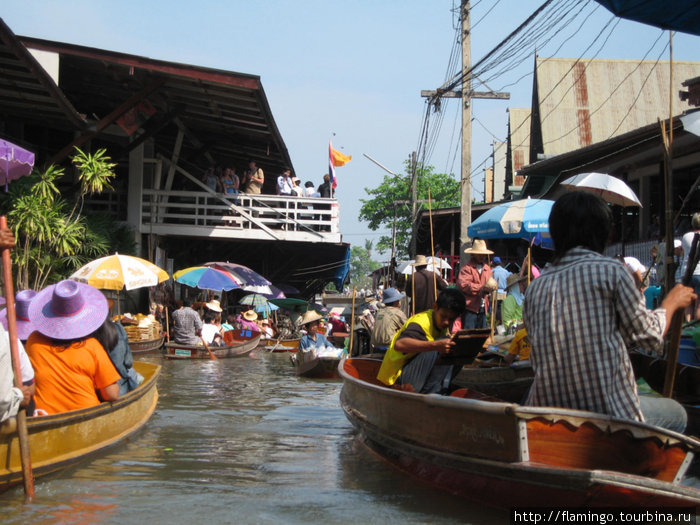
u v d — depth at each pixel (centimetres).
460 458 430
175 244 2289
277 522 408
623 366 368
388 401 546
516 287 1079
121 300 1898
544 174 1883
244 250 2527
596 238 382
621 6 586
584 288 367
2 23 1120
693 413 546
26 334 582
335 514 424
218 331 1761
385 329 961
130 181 1973
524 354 748
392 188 4756
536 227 1015
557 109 2442
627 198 890
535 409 368
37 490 472
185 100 1806
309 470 541
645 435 368
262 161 2416
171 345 1587
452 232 2295
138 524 403
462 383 766
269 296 2400
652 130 1242
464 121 1633
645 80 2427
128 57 1548
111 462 558
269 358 1761
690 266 493
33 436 488
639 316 355
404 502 450
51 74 1552
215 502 449
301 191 2216
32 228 1292
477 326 1004
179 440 654
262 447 630
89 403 567
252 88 1551
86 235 1543
